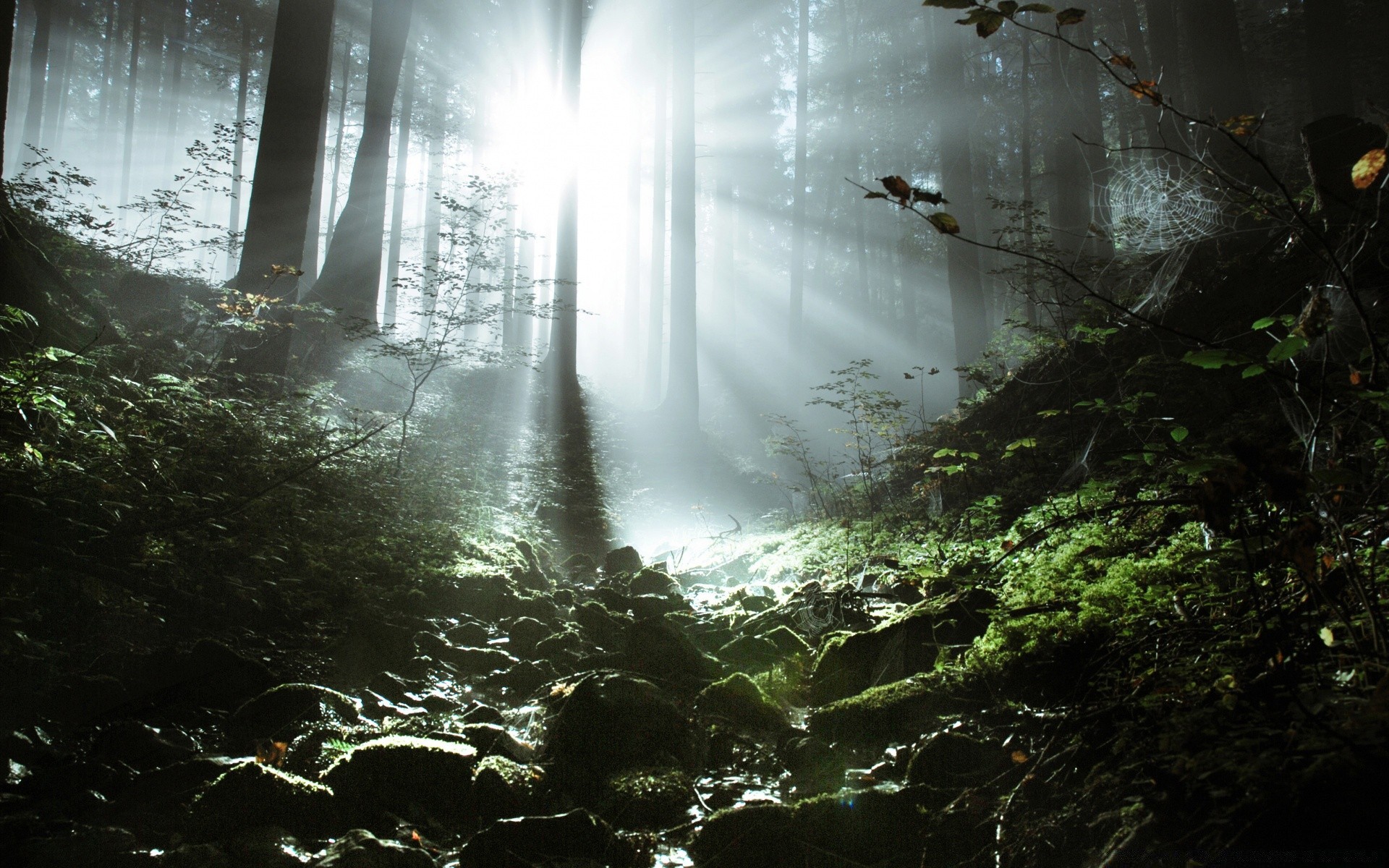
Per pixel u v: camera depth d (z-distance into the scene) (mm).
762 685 4785
